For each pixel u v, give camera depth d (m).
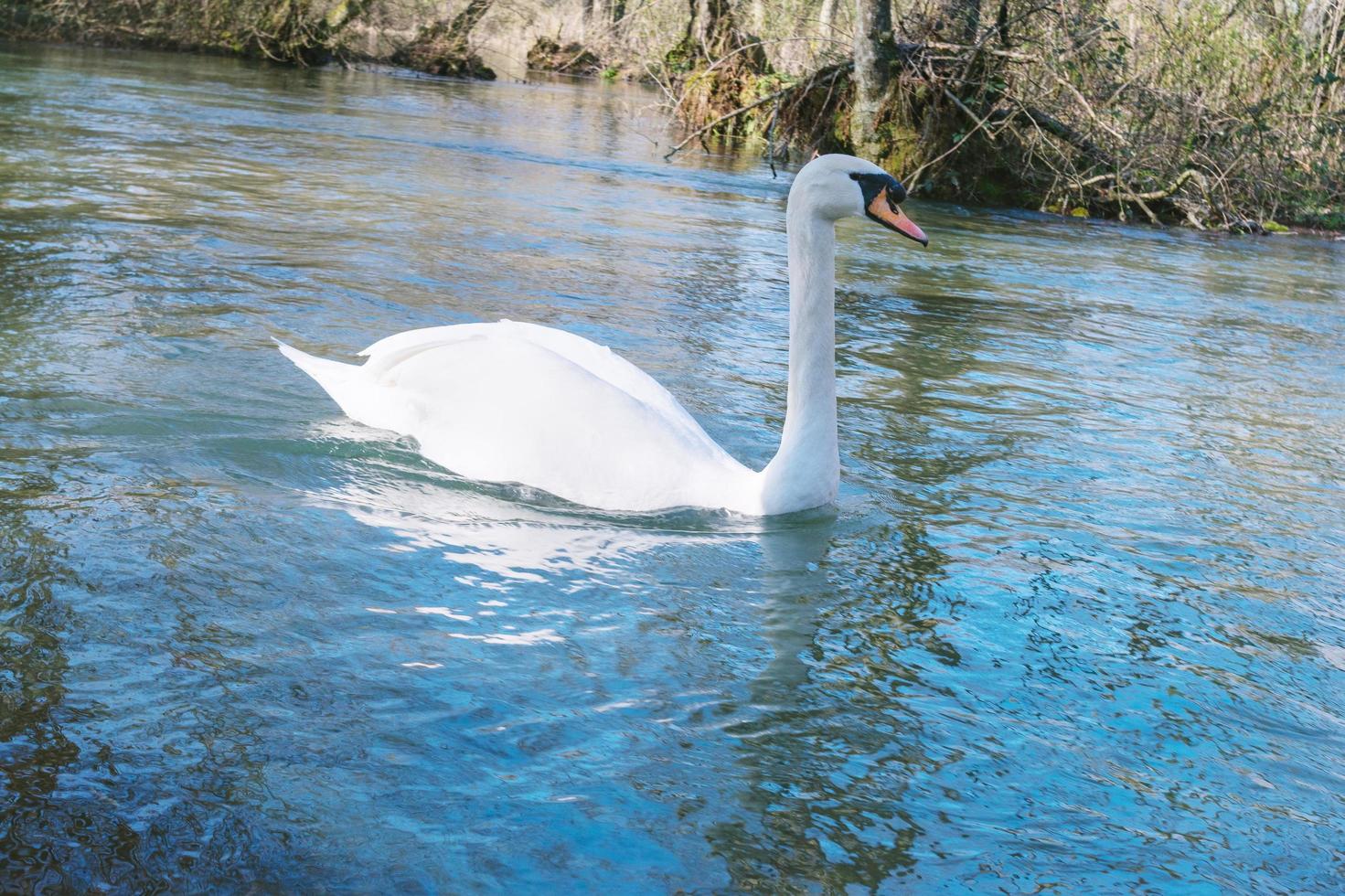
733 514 5.69
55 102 20.09
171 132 18.25
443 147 20.66
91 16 33.88
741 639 4.48
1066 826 3.48
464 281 10.46
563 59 47.47
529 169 19.28
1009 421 8.05
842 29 28.61
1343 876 3.36
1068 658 4.59
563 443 5.64
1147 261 17.44
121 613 4.17
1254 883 3.29
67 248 9.95
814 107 24.58
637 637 4.40
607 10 46.25
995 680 4.36
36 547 4.59
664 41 37.88
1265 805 3.70
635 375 6.18
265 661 3.96
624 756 3.61
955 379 9.14
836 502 6.00
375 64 39.97
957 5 22.91
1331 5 26.30
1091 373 9.86
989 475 6.84
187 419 6.17
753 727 3.85
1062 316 12.38
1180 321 12.86
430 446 5.95
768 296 11.45
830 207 5.70
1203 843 3.46
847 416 7.75
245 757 3.42
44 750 3.36
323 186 14.96
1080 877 3.24
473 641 4.24
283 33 36.03
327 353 7.68
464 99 31.56
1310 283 16.81
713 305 10.74
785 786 3.53
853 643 4.54
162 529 4.88
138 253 10.07
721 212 16.98
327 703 3.74
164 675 3.81
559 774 3.48
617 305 10.24
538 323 9.20
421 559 4.88
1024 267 15.56
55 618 4.09
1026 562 5.54
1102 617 5.00
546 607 4.57
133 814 3.13
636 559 5.13
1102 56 22.84
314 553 4.82
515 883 3.01
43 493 5.11
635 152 23.98
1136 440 7.91
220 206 12.78
